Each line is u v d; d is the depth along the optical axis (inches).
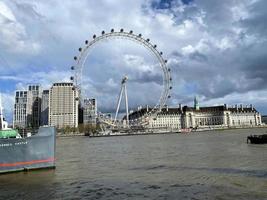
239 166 1551.4
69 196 1004.6
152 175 1366.9
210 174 1336.1
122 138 6786.4
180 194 996.6
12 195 1023.6
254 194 967.0
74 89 4709.6
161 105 5506.9
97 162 1932.8
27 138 1424.7
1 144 1359.5
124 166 1702.8
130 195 1002.7
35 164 1449.3
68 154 2635.3
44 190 1091.9
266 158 1851.6
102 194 1026.1
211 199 927.0
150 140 5201.8
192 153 2354.8
